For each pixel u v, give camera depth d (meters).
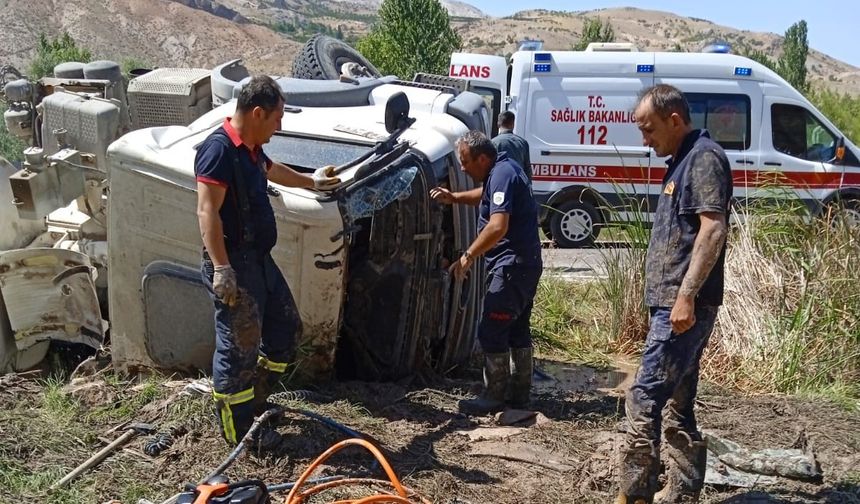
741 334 5.95
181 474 3.74
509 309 4.70
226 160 3.67
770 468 4.16
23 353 5.41
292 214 4.34
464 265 4.60
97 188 5.79
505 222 4.49
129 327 4.82
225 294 3.65
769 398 5.32
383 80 6.38
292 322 4.09
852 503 3.90
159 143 4.74
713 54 11.59
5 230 5.80
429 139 5.25
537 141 11.67
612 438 4.46
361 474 3.84
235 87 5.86
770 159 11.52
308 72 7.07
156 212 4.56
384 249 4.82
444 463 4.06
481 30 118.31
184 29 92.81
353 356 5.07
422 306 4.97
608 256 7.09
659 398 3.53
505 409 4.83
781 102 11.51
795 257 6.29
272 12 150.50
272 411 3.98
